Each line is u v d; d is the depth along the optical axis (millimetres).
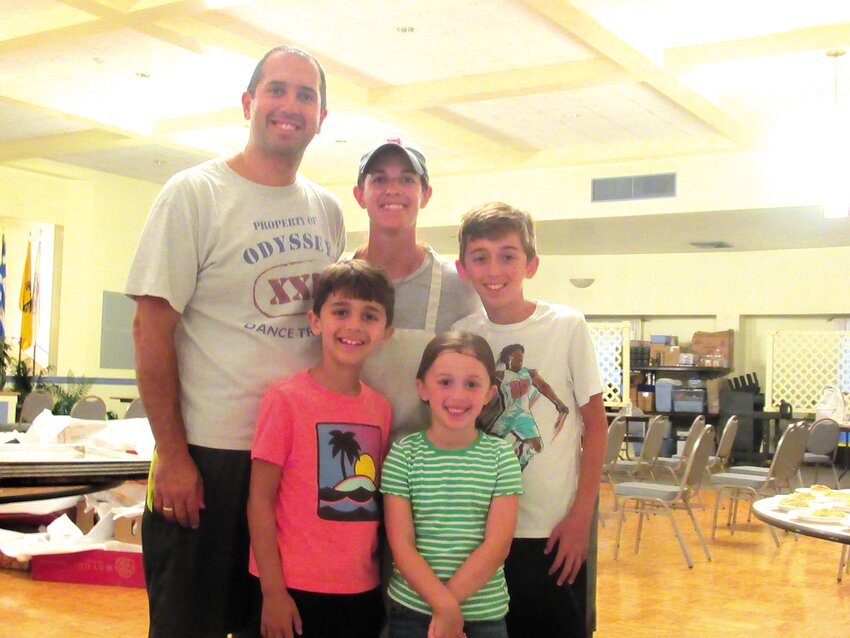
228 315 2186
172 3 5992
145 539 2217
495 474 2211
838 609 4953
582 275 14703
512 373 2428
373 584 2211
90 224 11688
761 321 13836
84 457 2305
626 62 6680
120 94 8422
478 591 2182
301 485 2125
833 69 7156
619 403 12250
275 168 2225
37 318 11992
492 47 6867
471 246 2406
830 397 11188
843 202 6762
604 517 8008
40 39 6773
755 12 6168
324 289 2184
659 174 9594
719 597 5176
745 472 7945
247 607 2225
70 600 4477
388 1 6000
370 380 2441
